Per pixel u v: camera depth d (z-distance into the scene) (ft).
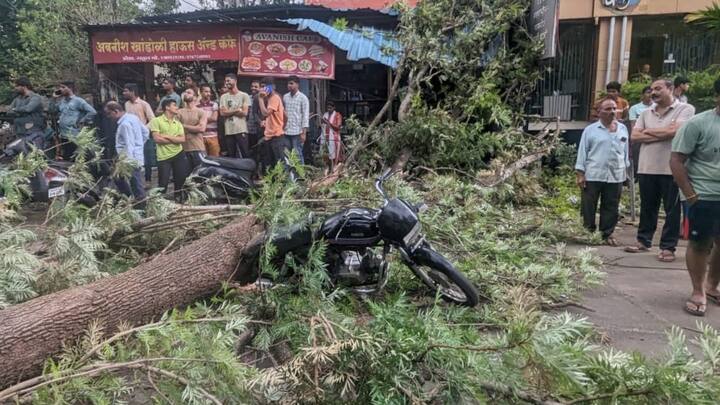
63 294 8.20
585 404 6.45
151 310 8.95
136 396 7.88
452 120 21.98
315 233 10.64
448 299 10.80
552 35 22.47
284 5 31.55
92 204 18.88
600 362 6.33
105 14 38.58
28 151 22.94
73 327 7.82
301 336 8.57
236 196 20.70
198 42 30.17
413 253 10.38
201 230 14.33
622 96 28.99
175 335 7.49
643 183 16.61
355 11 30.27
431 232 14.20
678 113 15.75
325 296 9.86
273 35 29.53
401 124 21.65
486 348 6.75
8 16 47.01
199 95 30.12
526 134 25.02
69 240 10.82
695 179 11.44
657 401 6.02
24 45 39.37
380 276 10.73
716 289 12.37
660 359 6.69
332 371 6.78
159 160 23.25
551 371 6.30
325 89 31.68
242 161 21.44
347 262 10.91
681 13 29.32
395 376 6.75
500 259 13.73
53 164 21.11
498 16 23.67
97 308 8.20
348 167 19.10
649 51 30.73
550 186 26.21
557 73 31.42
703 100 25.58
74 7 37.50
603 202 17.85
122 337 7.87
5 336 7.12
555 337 6.38
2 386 7.03
